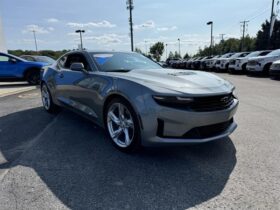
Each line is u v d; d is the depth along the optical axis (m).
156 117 2.84
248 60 14.32
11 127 4.51
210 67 20.84
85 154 3.30
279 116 5.07
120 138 3.48
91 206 2.21
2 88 10.30
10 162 3.08
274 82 11.02
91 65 4.03
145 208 2.18
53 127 4.50
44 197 2.34
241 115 5.16
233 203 2.23
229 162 3.02
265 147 3.45
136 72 3.62
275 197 2.30
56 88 5.03
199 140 2.92
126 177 2.70
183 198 2.32
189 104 2.82
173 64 38.22
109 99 3.48
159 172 2.81
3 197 2.33
